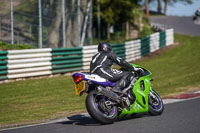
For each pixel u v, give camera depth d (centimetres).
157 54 8544
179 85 4681
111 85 2292
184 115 2495
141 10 13612
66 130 2116
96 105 2267
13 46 5972
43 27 6762
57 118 2767
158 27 12950
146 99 2480
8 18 6197
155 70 6212
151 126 2148
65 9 7431
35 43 6606
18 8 6350
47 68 5172
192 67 6512
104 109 2192
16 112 3241
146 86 2508
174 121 2286
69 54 5497
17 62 4762
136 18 13438
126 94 2306
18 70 4781
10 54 4709
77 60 5606
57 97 3972
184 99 3409
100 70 2269
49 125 2350
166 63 7106
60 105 3522
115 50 6644
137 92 2416
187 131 1991
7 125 2597
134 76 2505
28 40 6488
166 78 5359
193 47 9788
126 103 2280
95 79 2227
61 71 5372
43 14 6762
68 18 7525
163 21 18550
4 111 3316
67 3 7538
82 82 2180
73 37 7681
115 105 2286
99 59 2317
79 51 5669
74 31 7712
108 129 2088
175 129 2044
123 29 13988
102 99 2202
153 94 2583
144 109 2459
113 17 11662
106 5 11406
